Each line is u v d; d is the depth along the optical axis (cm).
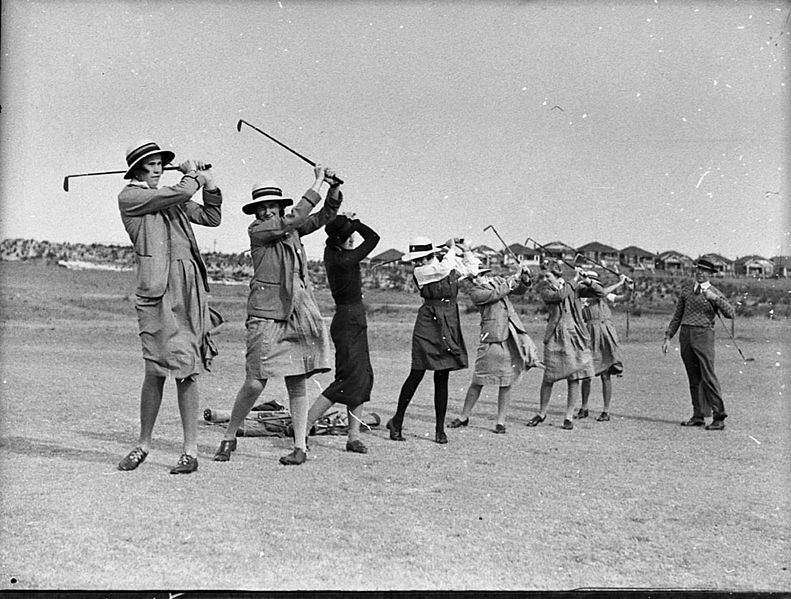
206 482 602
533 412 993
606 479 636
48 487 574
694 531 512
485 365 853
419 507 551
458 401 1076
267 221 680
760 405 1034
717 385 873
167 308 628
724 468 680
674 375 1330
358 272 754
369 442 778
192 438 635
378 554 464
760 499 585
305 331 681
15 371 1138
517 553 470
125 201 634
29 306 1523
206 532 493
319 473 641
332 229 757
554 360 888
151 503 546
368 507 549
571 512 546
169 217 647
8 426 778
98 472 618
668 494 593
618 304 1680
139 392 1004
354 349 739
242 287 1647
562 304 894
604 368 932
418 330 783
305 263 700
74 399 938
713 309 888
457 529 508
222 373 1212
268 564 448
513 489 600
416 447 757
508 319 860
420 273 788
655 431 860
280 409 873
